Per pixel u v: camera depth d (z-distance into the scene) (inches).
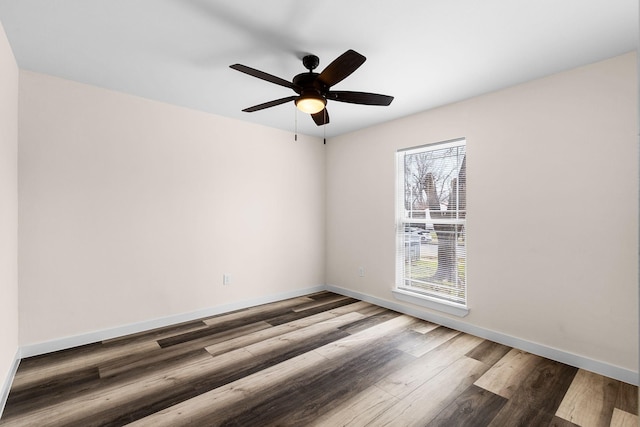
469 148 116.3
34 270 96.8
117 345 105.8
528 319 101.7
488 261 111.3
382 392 79.6
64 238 102.0
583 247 90.4
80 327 105.2
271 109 131.0
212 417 70.0
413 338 112.7
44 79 98.3
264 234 154.7
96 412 71.4
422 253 135.8
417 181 137.8
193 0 64.3
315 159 176.4
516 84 103.7
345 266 169.6
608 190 86.1
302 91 84.7
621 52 82.9
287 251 163.9
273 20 71.1
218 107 128.9
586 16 68.1
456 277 123.4
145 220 118.6
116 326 112.3
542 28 72.7
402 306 140.7
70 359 95.6
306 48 82.9
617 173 84.7
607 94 86.2
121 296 113.4
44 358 95.7
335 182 175.3
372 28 73.6
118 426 66.9
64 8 66.6
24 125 95.0
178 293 127.3
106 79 102.6
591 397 76.9
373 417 70.1
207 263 135.4
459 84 104.0
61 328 101.6
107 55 87.3
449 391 79.9
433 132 127.6
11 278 85.3
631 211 82.7
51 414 70.6
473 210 115.3
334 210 175.9
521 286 103.2
